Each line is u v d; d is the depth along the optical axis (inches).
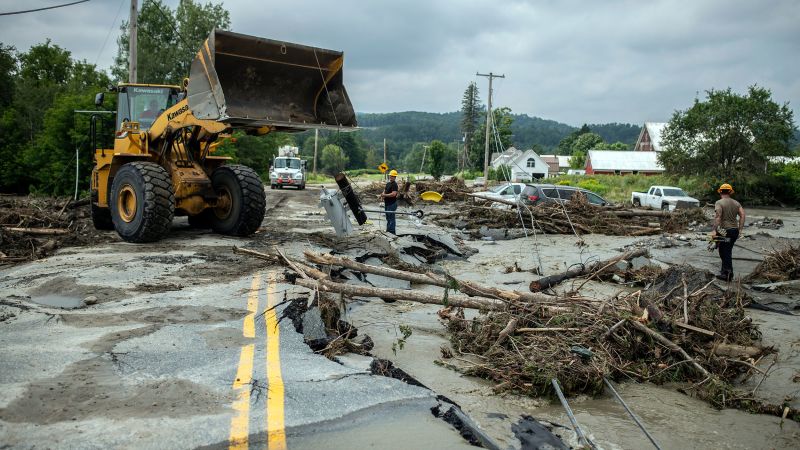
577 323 234.7
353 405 162.9
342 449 140.6
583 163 3909.9
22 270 337.1
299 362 192.1
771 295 362.6
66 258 375.9
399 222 730.8
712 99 1599.4
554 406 190.7
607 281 397.7
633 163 2701.8
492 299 273.6
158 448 133.0
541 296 263.6
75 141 1066.1
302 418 152.7
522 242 624.7
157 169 442.9
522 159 3435.0
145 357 190.7
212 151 515.2
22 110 1776.6
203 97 406.6
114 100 1100.5
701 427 180.2
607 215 747.4
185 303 261.1
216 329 223.3
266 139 2086.6
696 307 263.0
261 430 144.7
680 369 222.2
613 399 201.5
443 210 965.2
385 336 255.6
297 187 1589.6
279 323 230.4
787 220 1099.9
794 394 210.5
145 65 1836.9
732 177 1537.9
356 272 342.3
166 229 439.8
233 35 388.5
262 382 172.2
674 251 541.0
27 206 587.2
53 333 214.8
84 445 132.2
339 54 427.8
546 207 729.0
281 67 418.0
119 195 453.7
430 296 263.7
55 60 2233.0
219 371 180.4
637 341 231.1
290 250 415.2
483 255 523.5
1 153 1400.1
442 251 495.2
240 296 273.7
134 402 155.6
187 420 146.7
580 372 203.3
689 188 1592.0
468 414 175.2
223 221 492.4
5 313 241.6
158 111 512.1
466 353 232.4
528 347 219.1
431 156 2802.7
